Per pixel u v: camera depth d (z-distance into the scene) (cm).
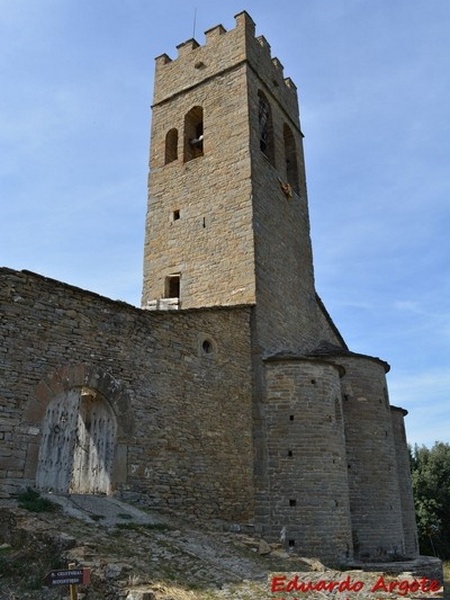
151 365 1392
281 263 2114
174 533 1069
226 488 1493
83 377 1219
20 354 1116
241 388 1669
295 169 2545
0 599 715
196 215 2136
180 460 1384
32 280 1180
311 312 2291
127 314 1372
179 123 2403
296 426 1631
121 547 878
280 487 1566
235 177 2088
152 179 2353
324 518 1531
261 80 2384
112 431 1260
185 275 2066
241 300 1878
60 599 714
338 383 1788
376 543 1788
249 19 2420
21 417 1086
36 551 830
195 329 1572
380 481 1884
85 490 1268
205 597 746
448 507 4250
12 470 1048
